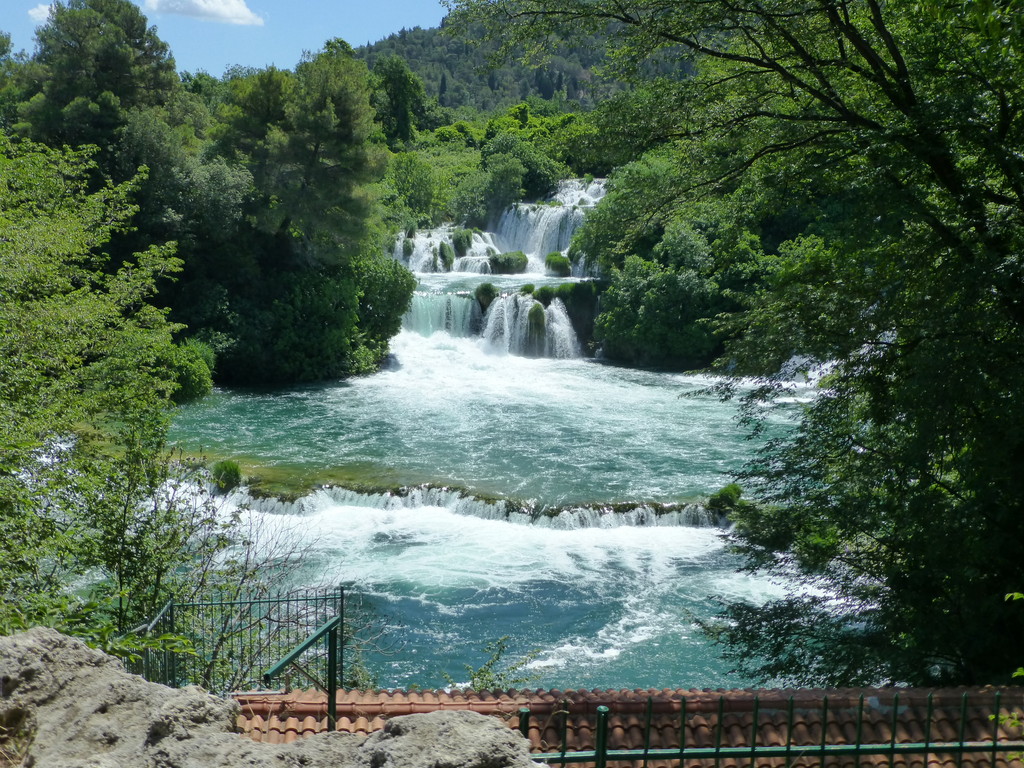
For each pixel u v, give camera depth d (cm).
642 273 4828
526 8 1488
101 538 1327
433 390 4259
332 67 4481
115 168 4225
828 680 1361
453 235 6291
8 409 1322
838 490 1431
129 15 4625
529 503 2702
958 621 1330
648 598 2230
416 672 1906
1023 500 1276
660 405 3962
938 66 1373
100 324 1795
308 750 393
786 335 1455
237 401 4009
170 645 779
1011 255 1262
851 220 1434
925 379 1227
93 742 382
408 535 2603
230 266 4484
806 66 1495
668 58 1553
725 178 1580
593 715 912
